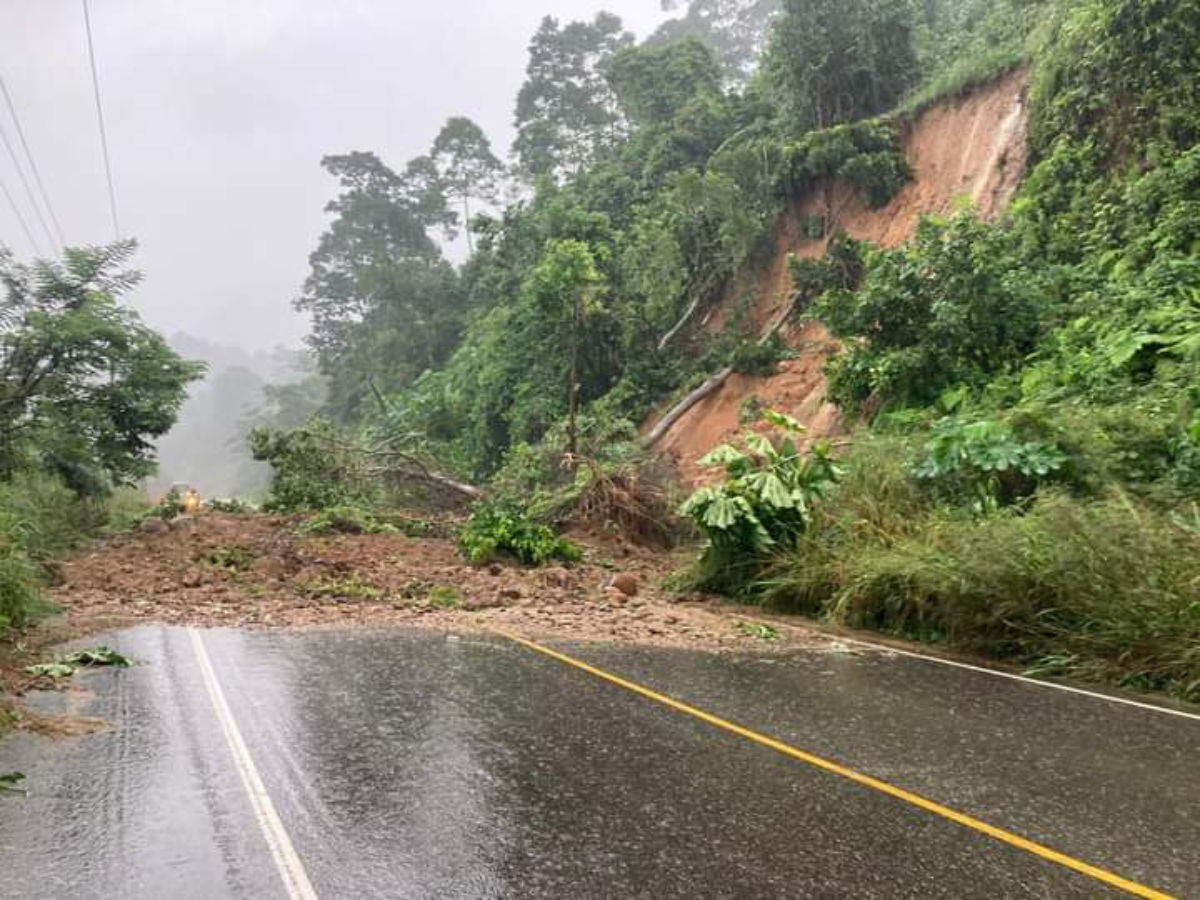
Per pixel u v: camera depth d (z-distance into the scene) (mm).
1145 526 6688
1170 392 8836
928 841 3303
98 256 15953
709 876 2975
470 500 17328
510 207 27203
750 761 4195
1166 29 12531
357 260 50844
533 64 45656
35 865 3020
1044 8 17453
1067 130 14359
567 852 3152
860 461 9609
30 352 15055
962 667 6445
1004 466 8203
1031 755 4379
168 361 16469
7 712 4684
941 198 17531
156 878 2932
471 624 7758
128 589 9086
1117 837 3375
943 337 11578
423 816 3475
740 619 8250
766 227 20891
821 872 3021
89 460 15023
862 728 4801
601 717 4906
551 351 22453
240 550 11336
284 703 5082
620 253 23438
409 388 37625
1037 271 12711
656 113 30328
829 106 21500
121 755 4172
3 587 7051
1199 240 10906
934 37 23234
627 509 13547
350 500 15852
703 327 21641
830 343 17438
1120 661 6117
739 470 9969
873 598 7910
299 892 2836
